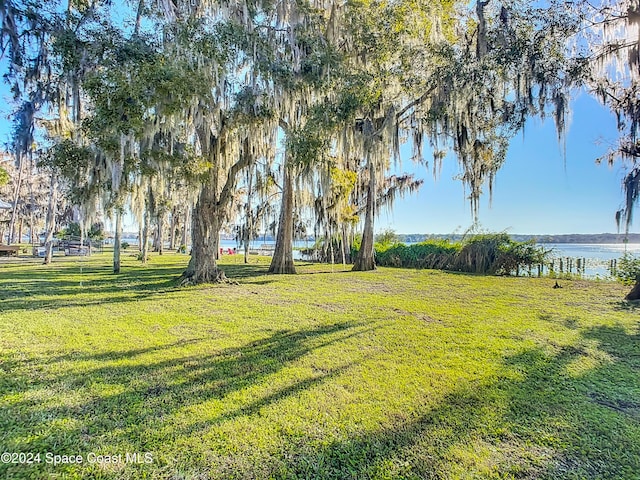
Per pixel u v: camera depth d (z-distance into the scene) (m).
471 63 8.20
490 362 3.74
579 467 2.07
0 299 6.98
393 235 20.12
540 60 7.15
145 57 6.25
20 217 29.22
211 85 7.07
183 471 1.98
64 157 7.56
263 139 9.35
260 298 7.53
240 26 7.45
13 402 2.73
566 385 3.19
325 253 18.44
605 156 7.66
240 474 1.97
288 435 2.35
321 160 9.84
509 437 2.37
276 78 8.08
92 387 3.03
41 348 4.03
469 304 6.96
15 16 5.35
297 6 8.46
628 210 7.16
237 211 19.16
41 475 1.92
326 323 5.38
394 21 9.20
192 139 9.46
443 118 9.41
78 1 6.21
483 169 10.78
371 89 9.27
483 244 14.05
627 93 6.96
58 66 6.18
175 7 7.36
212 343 4.33
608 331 4.96
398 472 2.01
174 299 7.30
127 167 7.00
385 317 5.79
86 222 8.61
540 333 4.85
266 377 3.31
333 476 1.97
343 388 3.09
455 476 1.98
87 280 10.21
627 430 2.47
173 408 2.69
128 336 4.57
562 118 7.20
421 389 3.07
